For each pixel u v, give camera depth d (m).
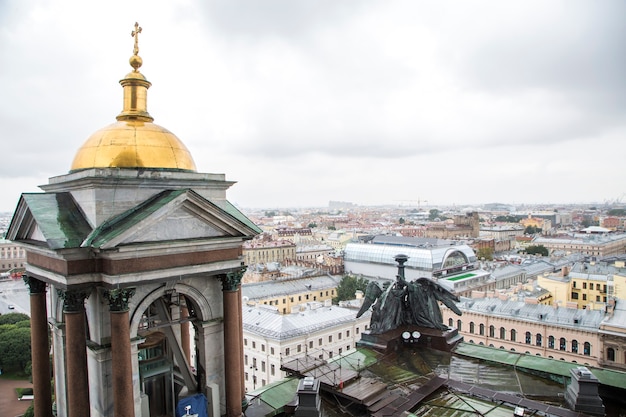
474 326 109.69
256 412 26.94
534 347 100.69
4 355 109.25
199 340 25.83
